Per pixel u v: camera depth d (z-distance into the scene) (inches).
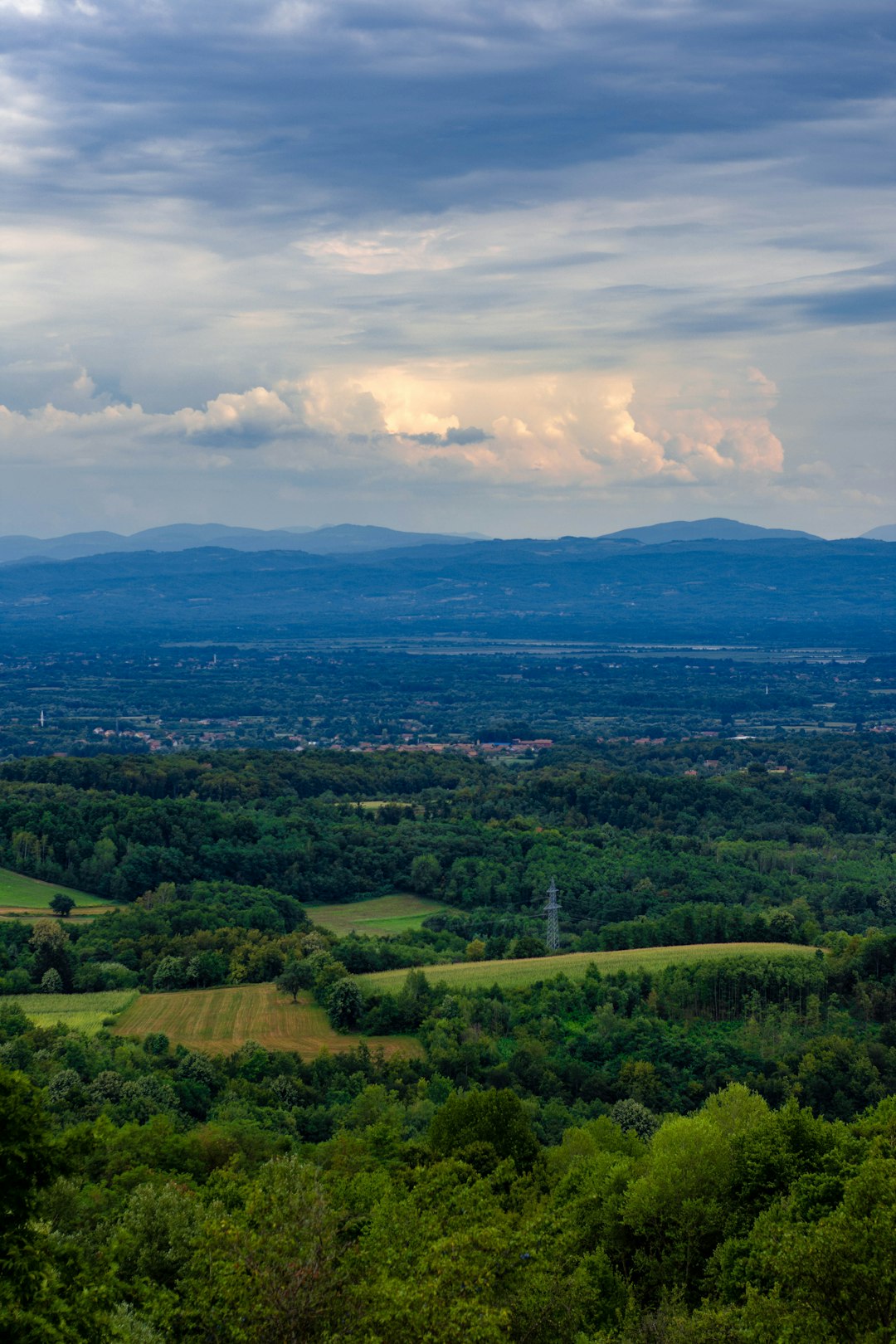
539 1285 2101.4
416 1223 2402.8
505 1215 2431.1
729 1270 2536.9
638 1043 5187.0
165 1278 2465.6
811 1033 5344.5
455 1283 1892.2
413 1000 5388.8
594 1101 4694.9
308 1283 1855.3
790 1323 2006.6
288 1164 2276.1
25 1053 4500.5
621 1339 2186.3
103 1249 2265.0
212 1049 4936.0
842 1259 2050.9
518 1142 3417.8
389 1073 4830.2
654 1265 2731.3
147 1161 3267.7
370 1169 3218.5
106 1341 1764.3
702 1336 2150.6
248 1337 1798.7
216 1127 3609.7
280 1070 4709.6
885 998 5556.1
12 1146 1681.8
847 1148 2935.5
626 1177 2984.7
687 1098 4845.0
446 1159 3088.1
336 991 5334.6
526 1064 4928.6
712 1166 2893.7
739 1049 5191.9
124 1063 4515.3
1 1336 1587.1
